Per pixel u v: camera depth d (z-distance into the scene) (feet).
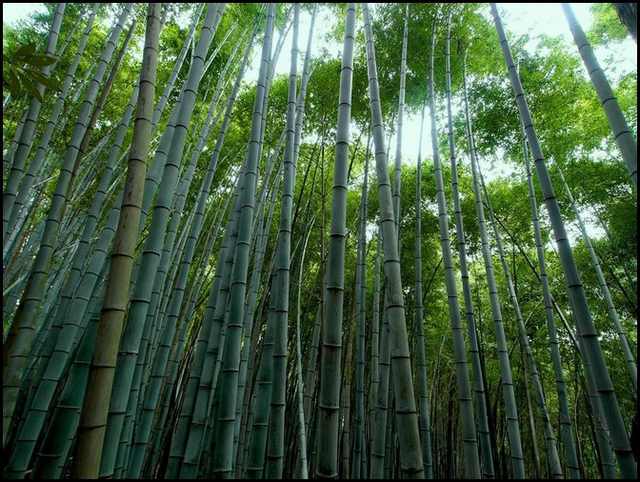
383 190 7.44
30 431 7.06
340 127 7.51
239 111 21.80
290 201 8.99
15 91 7.78
